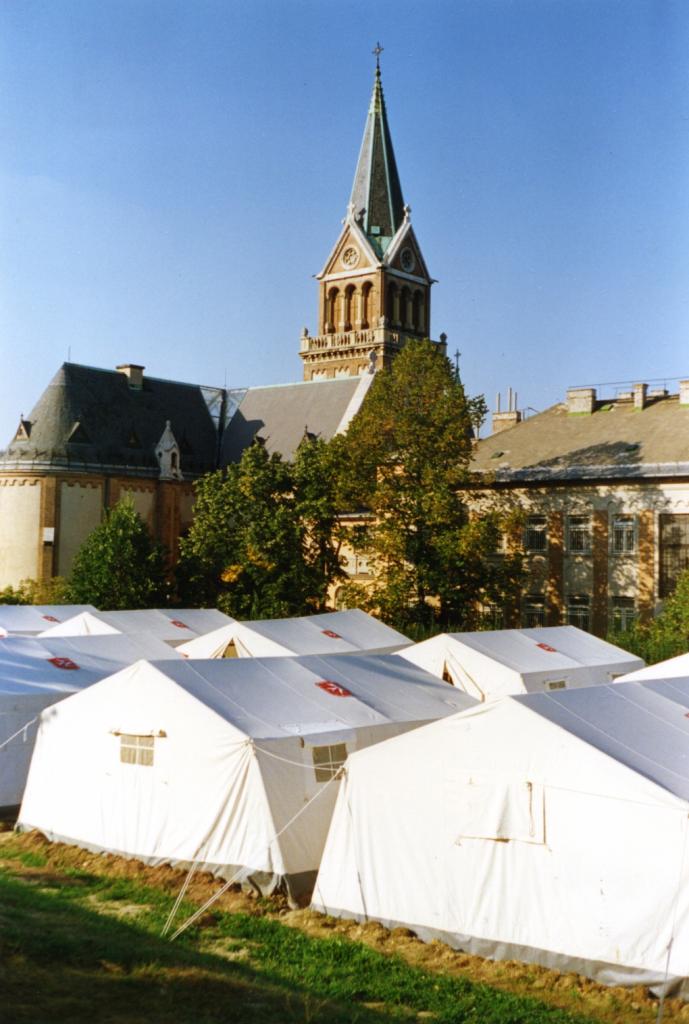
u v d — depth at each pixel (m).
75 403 85.62
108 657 33.69
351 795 20.42
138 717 23.88
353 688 27.36
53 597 72.19
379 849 19.97
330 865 20.53
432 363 62.28
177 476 89.12
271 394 97.12
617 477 62.56
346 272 113.44
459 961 18.23
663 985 16.59
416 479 60.47
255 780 22.03
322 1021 14.26
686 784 17.89
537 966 17.92
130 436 88.38
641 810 17.38
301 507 63.94
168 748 23.25
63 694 29.22
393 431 61.50
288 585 63.28
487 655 39.69
